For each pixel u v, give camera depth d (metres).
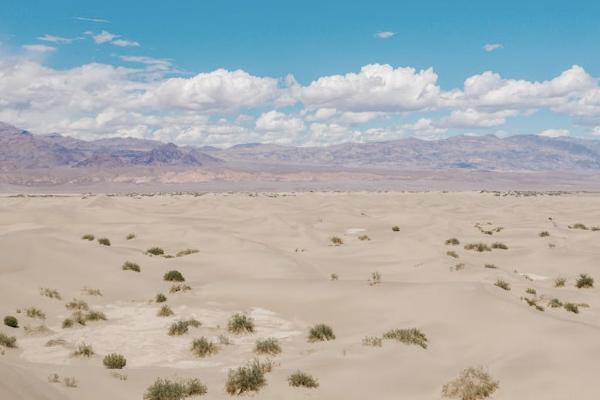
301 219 99.38
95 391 16.48
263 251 50.97
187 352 22.83
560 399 15.91
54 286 33.56
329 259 53.62
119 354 22.14
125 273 38.72
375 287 33.38
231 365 20.95
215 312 30.44
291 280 36.97
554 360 18.70
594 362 17.88
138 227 73.56
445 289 29.62
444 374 18.92
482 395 16.73
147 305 31.89
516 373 18.00
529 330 22.25
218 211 114.88
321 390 17.50
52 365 20.03
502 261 52.88
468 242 66.75
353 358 20.47
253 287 35.50
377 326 26.33
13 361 20.03
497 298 27.25
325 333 24.97
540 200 192.50
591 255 52.16
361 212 121.12
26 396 13.64
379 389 17.62
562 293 37.28
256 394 17.16
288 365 20.09
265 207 126.62
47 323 27.09
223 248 55.56
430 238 69.62
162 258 48.81
